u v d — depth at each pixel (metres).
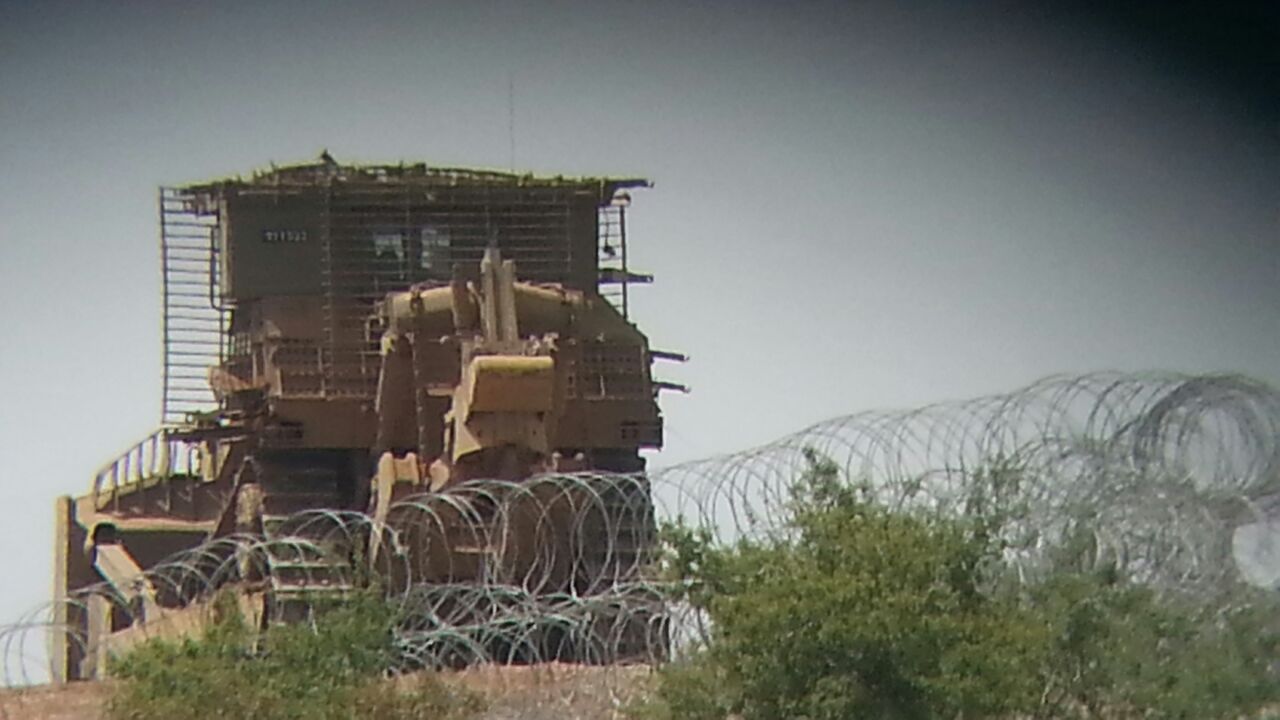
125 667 126.06
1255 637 108.12
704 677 109.00
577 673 123.69
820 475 113.44
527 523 149.75
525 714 118.19
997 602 109.44
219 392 167.25
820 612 104.06
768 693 105.94
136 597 156.62
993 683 103.62
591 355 164.88
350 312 166.38
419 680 127.81
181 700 121.31
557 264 170.12
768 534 114.00
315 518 154.50
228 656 125.12
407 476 155.25
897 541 106.75
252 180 167.00
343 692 121.69
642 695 115.69
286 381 163.50
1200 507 108.62
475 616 136.12
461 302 159.25
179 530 173.12
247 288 166.38
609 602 128.00
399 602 133.62
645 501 135.25
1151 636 108.81
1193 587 108.94
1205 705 107.62
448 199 169.00
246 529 162.88
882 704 104.12
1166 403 109.44
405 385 160.62
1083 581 109.19
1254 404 108.38
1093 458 109.94
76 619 173.50
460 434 153.88
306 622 133.62
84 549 175.12
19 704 133.88
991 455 111.69
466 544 151.38
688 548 112.06
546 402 154.00
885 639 103.50
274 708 121.00
